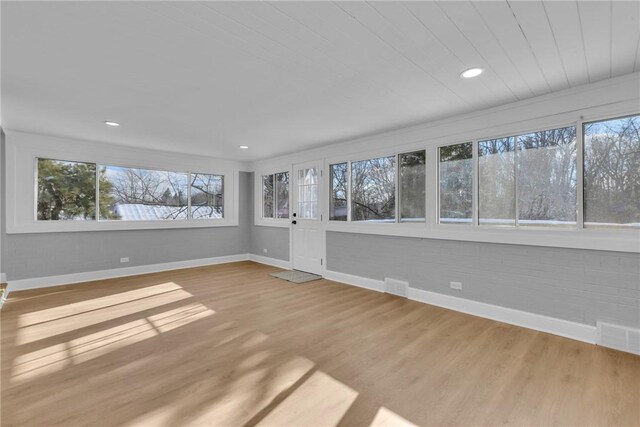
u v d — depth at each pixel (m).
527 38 1.96
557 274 2.87
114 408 1.83
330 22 1.78
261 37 1.94
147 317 3.33
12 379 2.13
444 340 2.77
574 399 1.92
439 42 2.00
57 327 3.04
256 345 2.68
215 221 6.43
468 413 1.80
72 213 4.77
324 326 3.10
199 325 3.12
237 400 1.92
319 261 5.35
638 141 2.50
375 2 1.61
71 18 1.71
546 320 2.93
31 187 4.39
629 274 2.51
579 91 2.72
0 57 2.15
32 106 3.16
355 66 2.34
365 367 2.31
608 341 2.60
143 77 2.49
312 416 1.78
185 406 1.86
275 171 6.30
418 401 1.91
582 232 2.73
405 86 2.71
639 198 2.50
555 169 2.92
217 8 1.64
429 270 3.84
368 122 3.79
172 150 5.54
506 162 3.22
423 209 3.93
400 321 3.24
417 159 3.97
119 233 5.23
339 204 5.04
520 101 3.06
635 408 1.83
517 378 2.15
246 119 3.64
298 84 2.65
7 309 3.56
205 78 2.52
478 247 3.39
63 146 4.61
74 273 4.79
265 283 4.86
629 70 2.42
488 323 3.17
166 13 1.68
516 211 3.16
